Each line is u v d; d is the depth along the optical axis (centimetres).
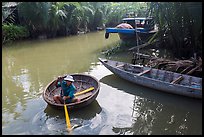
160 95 845
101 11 2697
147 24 1528
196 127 663
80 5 2511
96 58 1385
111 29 1596
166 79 920
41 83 1016
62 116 728
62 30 2305
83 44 1867
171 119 705
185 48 1223
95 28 2725
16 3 2250
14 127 683
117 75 991
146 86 891
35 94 902
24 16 2098
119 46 1636
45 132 653
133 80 920
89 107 775
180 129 656
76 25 2377
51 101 748
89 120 702
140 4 2695
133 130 655
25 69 1238
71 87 750
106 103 802
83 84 873
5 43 1984
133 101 812
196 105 772
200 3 1014
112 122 695
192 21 1069
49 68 1232
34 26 2156
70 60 1370
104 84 955
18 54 1592
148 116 723
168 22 1186
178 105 777
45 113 750
